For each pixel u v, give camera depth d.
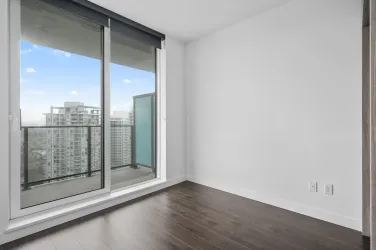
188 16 2.67
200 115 3.33
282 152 2.45
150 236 1.88
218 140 3.10
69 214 2.15
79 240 1.82
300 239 1.83
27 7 2.08
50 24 2.24
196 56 3.37
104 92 2.60
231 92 2.93
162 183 3.14
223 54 3.01
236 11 2.56
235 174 2.91
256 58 2.65
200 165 3.35
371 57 0.92
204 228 2.02
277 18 2.46
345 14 2.00
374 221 0.92
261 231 1.96
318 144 2.19
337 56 2.05
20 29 1.98
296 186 2.34
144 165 3.40
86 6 2.32
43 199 2.24
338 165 2.07
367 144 1.84
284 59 2.41
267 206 2.51
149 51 3.28
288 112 2.39
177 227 2.04
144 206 2.52
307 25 2.24
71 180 2.51
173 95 3.35
